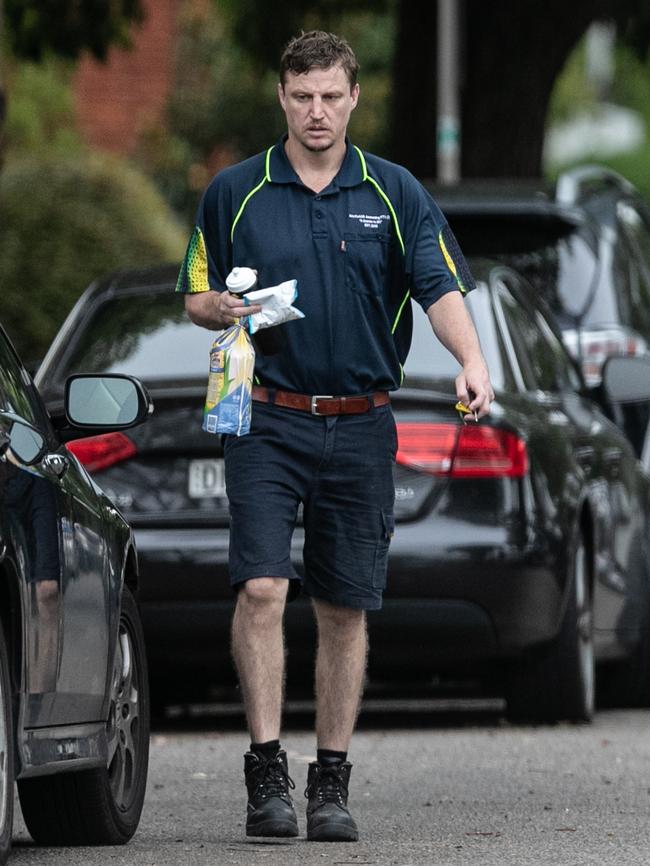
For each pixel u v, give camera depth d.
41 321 61.47
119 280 31.94
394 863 19.41
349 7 72.94
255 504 20.92
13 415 18.80
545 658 30.45
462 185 43.16
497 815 22.61
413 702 35.12
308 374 20.94
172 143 110.19
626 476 33.78
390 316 21.28
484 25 64.25
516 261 41.22
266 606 20.88
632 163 150.50
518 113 64.31
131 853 20.00
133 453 28.70
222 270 21.25
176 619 28.66
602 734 30.20
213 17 111.44
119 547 20.95
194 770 26.81
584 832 21.41
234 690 37.97
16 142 100.06
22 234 61.84
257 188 21.03
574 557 29.77
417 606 28.45
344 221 20.95
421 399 28.70
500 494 28.67
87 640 19.50
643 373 34.19
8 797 17.44
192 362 29.83
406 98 66.81
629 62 72.38
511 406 29.47
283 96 21.06
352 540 21.22
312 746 29.16
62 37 64.25
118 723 20.91
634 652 33.78
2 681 17.19
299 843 20.69
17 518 17.61
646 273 43.91
